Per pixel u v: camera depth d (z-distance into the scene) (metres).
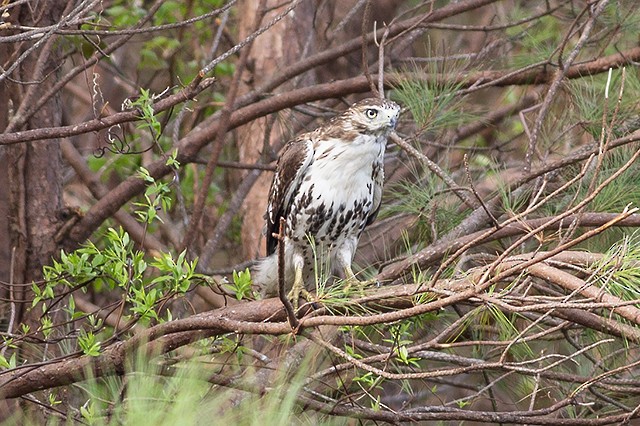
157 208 9.88
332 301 7.66
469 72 12.17
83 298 13.17
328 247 10.78
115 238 8.70
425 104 11.27
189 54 15.74
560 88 11.93
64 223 11.74
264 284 10.67
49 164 11.66
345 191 10.53
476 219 10.33
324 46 15.08
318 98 12.55
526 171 10.30
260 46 14.85
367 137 10.44
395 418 8.93
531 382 10.13
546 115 11.30
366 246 13.34
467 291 6.77
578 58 12.60
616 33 11.99
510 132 15.71
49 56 11.05
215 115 13.38
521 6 15.58
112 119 8.88
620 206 9.84
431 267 9.96
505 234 9.55
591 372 9.70
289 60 14.85
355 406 8.97
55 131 8.84
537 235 8.27
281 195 10.71
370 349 9.35
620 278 7.42
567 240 8.18
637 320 7.54
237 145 15.42
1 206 11.63
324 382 8.91
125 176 15.16
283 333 7.47
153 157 14.70
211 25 15.62
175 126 12.70
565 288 8.06
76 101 18.06
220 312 8.87
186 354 8.52
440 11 12.67
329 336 8.70
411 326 9.92
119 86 16.83
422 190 10.56
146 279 10.74
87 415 7.41
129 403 5.34
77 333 9.33
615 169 9.98
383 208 11.18
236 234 15.17
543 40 13.12
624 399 10.52
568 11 14.30
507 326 7.97
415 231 10.92
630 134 9.95
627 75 10.99
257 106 12.47
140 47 16.42
